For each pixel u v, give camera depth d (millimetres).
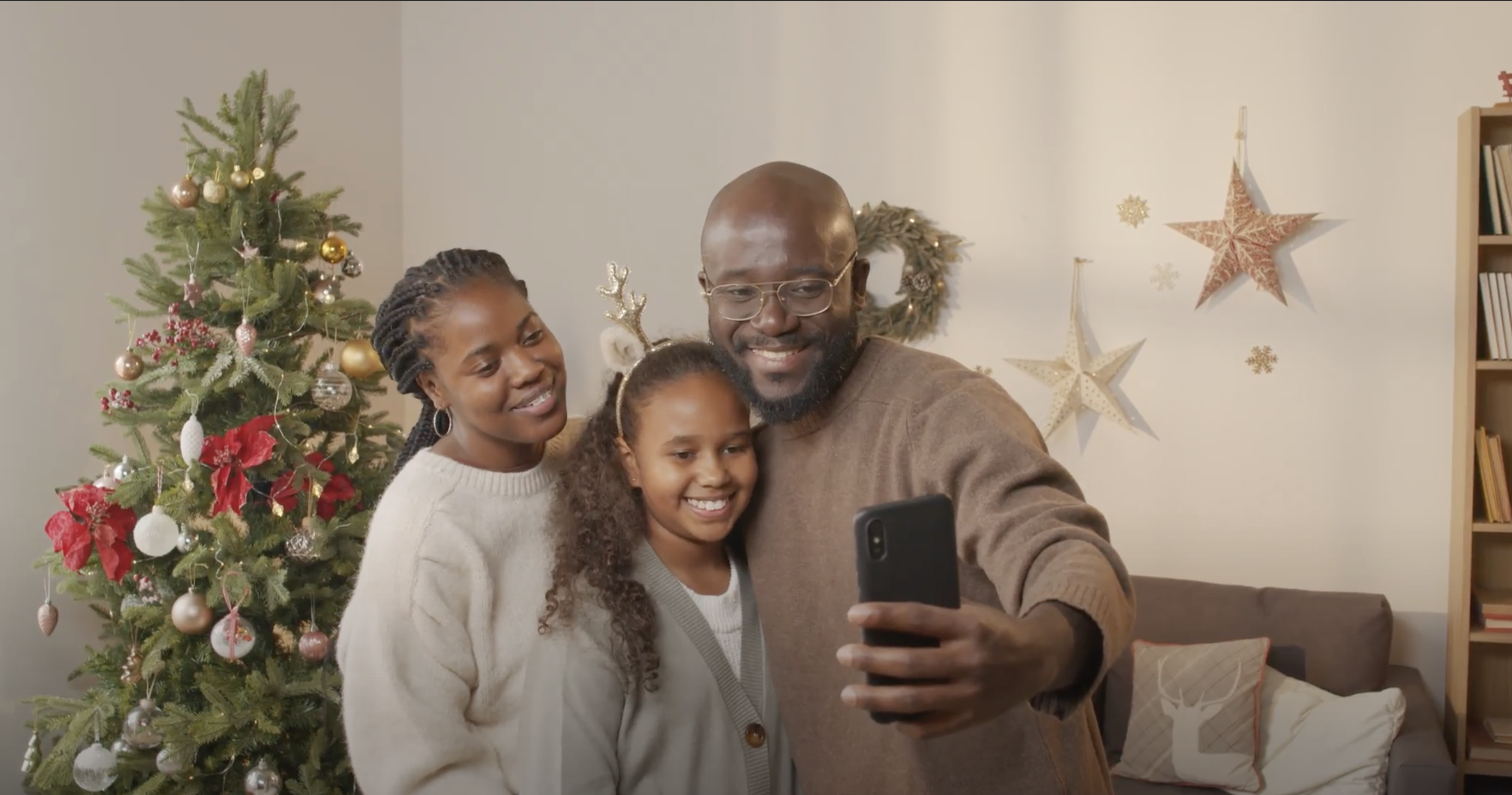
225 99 2572
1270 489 3369
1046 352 3559
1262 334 3363
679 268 3934
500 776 1393
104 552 2365
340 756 2561
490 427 1416
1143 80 3455
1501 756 2963
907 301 3598
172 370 2477
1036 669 783
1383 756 2674
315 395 2514
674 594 1318
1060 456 3539
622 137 3977
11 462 2797
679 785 1274
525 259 4094
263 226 2596
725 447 1284
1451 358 3205
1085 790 1287
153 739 2340
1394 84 3234
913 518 847
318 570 2574
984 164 3607
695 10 3893
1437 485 3229
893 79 3699
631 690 1269
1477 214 3010
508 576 1438
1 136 2799
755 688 1344
